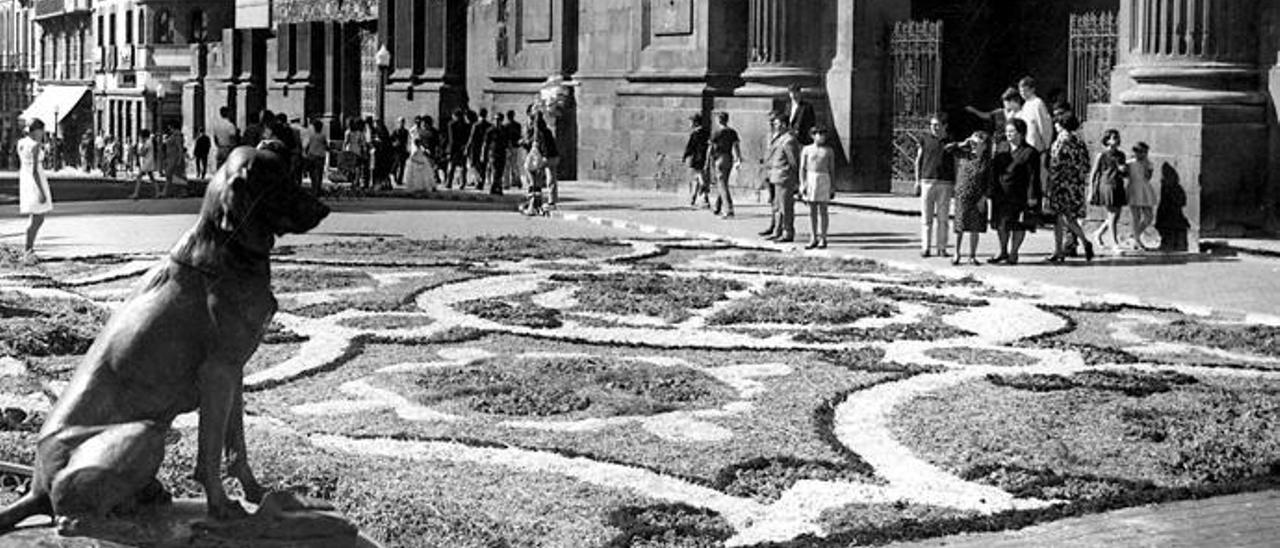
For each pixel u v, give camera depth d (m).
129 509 6.64
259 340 6.89
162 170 49.25
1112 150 24.64
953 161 23.81
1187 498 9.73
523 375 13.38
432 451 10.55
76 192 45.53
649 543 8.50
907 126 34.59
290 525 6.74
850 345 15.48
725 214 31.56
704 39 38.00
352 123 44.62
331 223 29.95
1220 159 25.16
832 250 25.03
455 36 50.81
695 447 10.82
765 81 36.09
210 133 68.88
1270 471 10.38
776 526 8.93
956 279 21.09
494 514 8.91
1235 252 24.16
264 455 9.75
